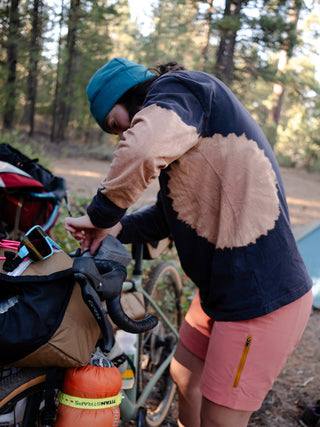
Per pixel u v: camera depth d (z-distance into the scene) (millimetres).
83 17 9875
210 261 1559
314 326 4305
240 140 1447
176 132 1287
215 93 1434
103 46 11156
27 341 1279
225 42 6312
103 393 1441
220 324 1562
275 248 1490
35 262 1362
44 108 18266
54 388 1394
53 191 2547
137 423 2146
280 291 1502
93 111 1652
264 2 6105
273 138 9477
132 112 1612
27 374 1377
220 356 1550
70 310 1362
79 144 18984
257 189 1467
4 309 1309
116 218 1388
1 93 9992
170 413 2697
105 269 1505
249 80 7020
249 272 1478
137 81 1566
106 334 1380
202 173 1457
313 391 3096
